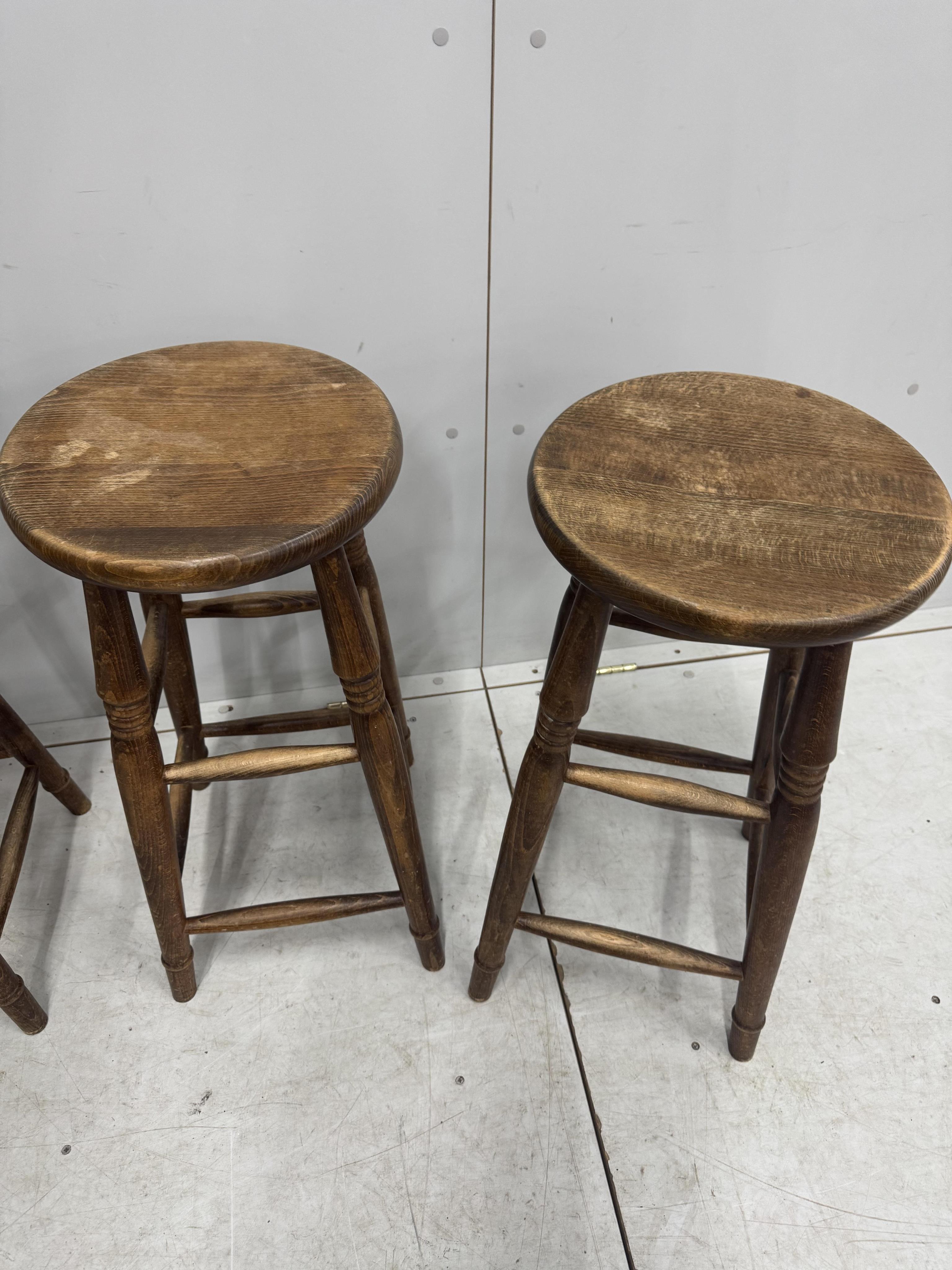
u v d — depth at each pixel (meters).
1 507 0.63
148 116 0.82
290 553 0.58
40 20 0.75
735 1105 0.92
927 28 0.88
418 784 1.25
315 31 0.79
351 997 1.01
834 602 0.55
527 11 0.81
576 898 1.11
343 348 1.01
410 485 1.15
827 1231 0.83
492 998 1.01
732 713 1.35
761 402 0.77
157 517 0.60
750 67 0.88
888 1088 0.93
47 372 0.97
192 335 0.97
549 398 1.11
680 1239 0.83
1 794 1.23
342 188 0.89
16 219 0.86
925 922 1.08
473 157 0.90
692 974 1.04
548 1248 0.82
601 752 1.30
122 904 1.11
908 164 0.98
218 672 1.33
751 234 1.01
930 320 1.13
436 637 1.36
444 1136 0.89
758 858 1.03
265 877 1.14
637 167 0.93
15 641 1.20
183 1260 0.81
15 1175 0.87
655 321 1.07
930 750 1.29
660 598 0.56
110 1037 0.97
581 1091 0.93
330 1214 0.84
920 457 0.70
